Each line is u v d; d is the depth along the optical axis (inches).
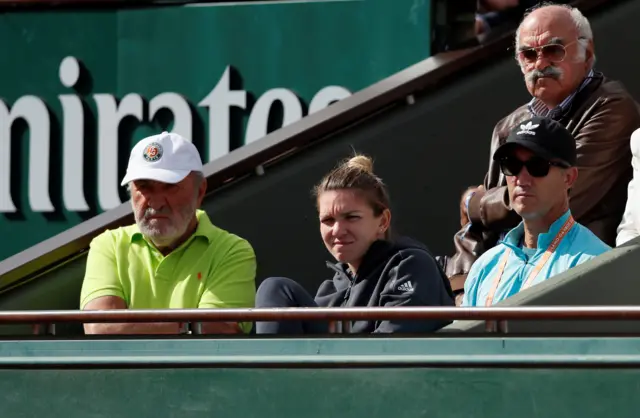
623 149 698.2
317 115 861.2
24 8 1033.5
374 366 497.0
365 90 871.1
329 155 844.6
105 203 1018.1
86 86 1023.6
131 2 1017.5
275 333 546.6
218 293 650.2
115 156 1018.7
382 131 853.2
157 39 1013.2
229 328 625.9
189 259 657.6
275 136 852.0
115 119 1018.7
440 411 491.5
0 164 1029.2
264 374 505.0
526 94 856.9
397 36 968.3
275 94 990.4
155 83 1013.2
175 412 511.8
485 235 740.7
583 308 484.4
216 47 1002.1
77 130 1024.2
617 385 482.3
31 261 770.8
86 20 1024.2
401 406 494.6
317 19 984.3
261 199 834.8
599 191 692.7
